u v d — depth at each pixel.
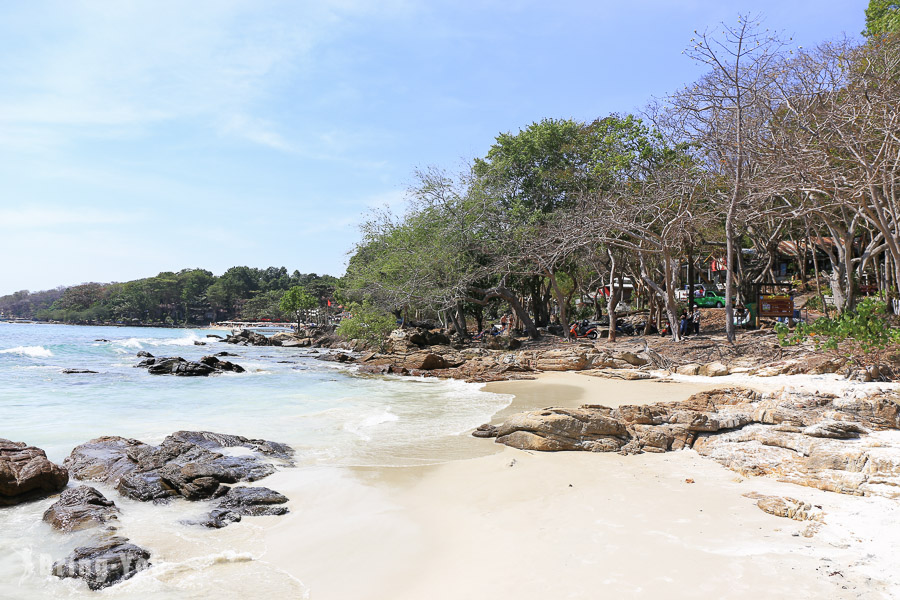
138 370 26.50
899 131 17.14
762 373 16.56
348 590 5.31
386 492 8.18
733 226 23.69
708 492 7.71
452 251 35.69
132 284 156.50
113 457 9.39
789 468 8.30
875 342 13.14
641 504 7.25
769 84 20.64
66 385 20.06
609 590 4.95
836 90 19.58
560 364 23.45
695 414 10.59
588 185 35.56
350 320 41.56
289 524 7.04
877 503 6.84
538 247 32.19
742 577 5.08
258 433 12.02
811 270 41.34
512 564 5.64
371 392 19.19
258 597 5.17
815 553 5.55
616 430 10.45
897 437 8.76
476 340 36.06
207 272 182.00
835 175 17.55
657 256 30.19
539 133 38.56
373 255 43.56
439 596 5.08
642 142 32.75
